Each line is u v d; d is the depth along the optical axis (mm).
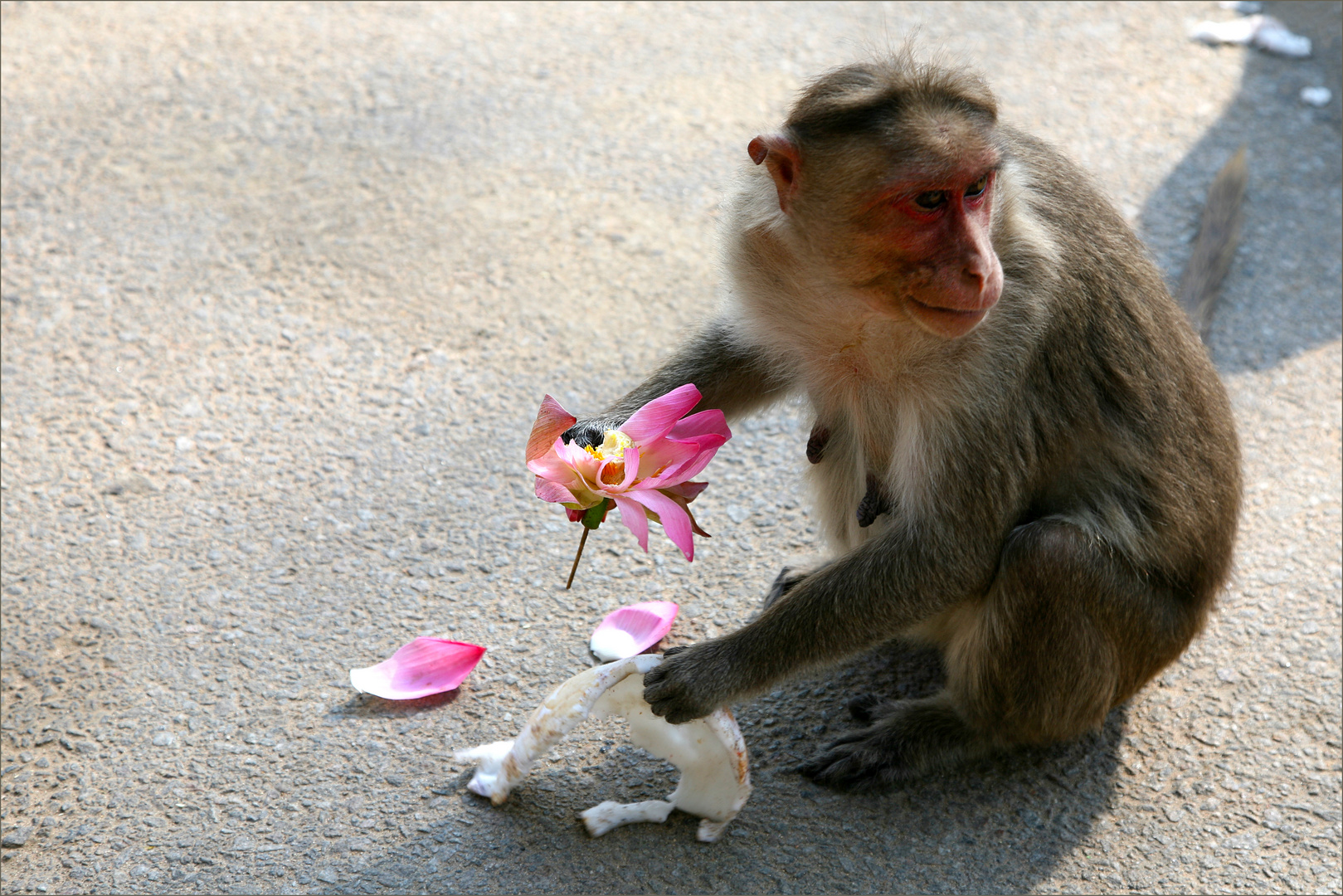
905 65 2631
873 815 3172
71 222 5285
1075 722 3211
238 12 7008
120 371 4559
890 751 3246
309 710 3361
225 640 3562
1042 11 7434
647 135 6129
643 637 3525
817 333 2963
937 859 3064
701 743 2922
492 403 4539
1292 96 6730
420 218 5453
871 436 3188
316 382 4574
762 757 3334
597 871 2945
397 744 3270
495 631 3648
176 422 4355
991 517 2977
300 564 3836
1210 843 3162
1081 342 3037
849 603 2984
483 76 6535
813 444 3383
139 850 2961
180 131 5930
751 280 2979
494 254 5277
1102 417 3105
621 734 3326
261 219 5379
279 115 6090
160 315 4828
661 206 5656
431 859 2959
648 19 7191
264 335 4766
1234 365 4961
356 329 4832
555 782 3186
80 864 2922
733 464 4387
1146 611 3160
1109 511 3137
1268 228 5762
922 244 2547
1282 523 4230
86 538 3877
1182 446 3178
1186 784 3324
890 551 3010
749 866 2994
